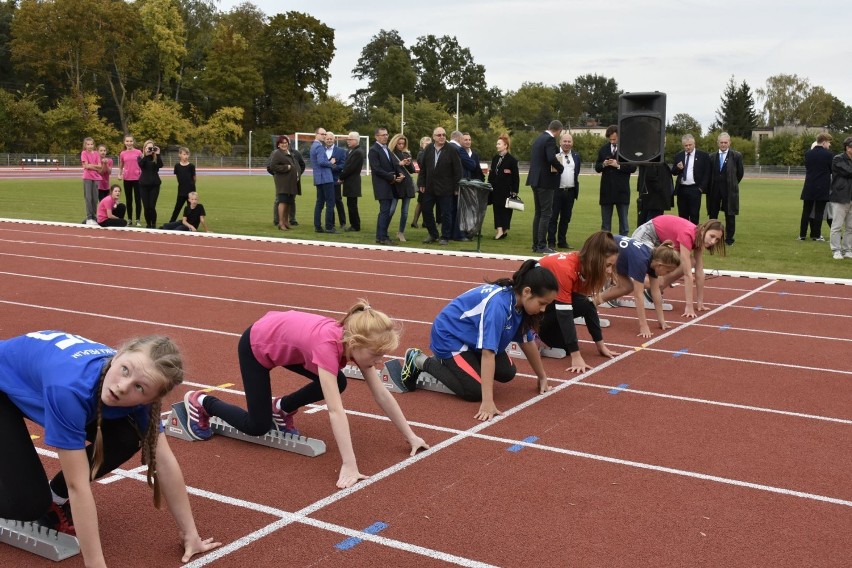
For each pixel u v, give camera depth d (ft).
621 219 45.03
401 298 31.53
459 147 49.32
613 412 17.89
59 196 86.53
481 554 11.32
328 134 55.67
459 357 18.37
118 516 12.50
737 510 12.92
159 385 9.68
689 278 28.17
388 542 11.64
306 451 15.02
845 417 17.81
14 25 213.46
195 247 46.37
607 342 24.63
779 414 17.94
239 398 18.47
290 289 33.35
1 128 200.03
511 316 17.43
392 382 19.20
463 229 47.47
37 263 39.81
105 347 10.67
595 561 11.16
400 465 14.58
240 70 245.86
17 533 11.48
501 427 16.75
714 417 17.67
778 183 172.55
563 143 45.11
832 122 395.55
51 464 14.46
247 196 92.32
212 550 11.37
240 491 13.41
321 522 12.28
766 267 40.57
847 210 42.96
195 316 27.84
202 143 236.02
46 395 9.75
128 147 55.77
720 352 23.54
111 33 220.23
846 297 32.63
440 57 340.18
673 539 11.87
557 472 14.38
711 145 241.55
